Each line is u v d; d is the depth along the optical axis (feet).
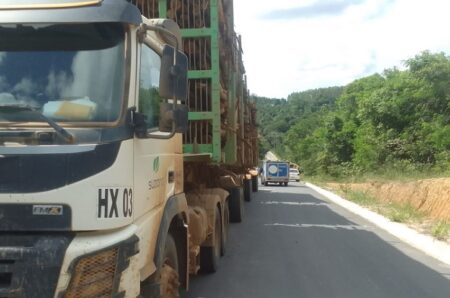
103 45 13.70
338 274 30.04
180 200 19.10
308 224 52.65
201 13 28.96
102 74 13.50
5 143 12.39
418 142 115.34
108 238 12.49
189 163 28.45
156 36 17.02
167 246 17.52
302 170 254.27
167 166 17.75
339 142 192.85
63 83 13.41
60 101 13.25
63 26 13.55
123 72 13.65
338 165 186.29
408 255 36.19
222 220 33.58
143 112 15.35
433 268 31.94
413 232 45.73
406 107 130.93
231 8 38.29
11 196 12.06
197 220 25.52
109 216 12.47
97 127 12.95
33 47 13.62
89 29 13.66
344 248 38.73
